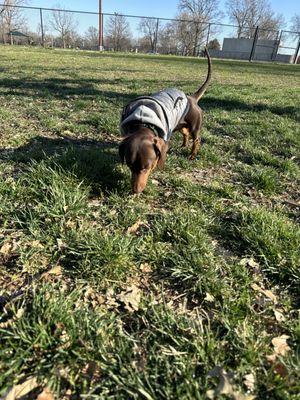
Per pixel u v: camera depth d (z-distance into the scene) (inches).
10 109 51.0
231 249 22.6
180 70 133.6
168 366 14.4
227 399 13.4
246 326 16.5
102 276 19.1
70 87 72.4
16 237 21.7
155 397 13.3
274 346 16.0
